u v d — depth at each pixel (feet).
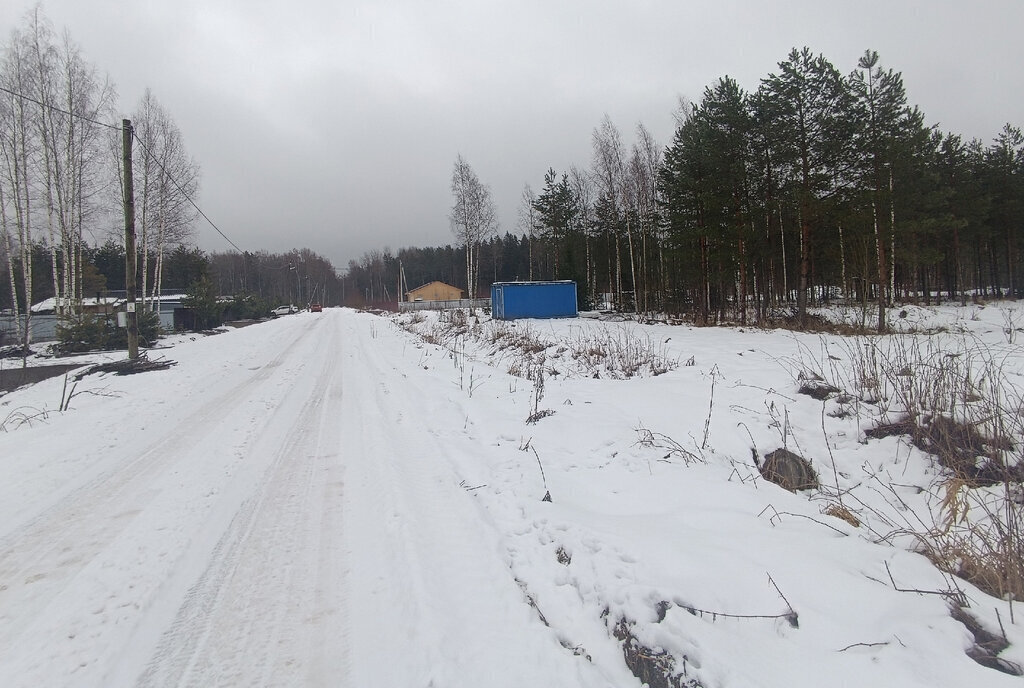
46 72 66.49
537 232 148.97
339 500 14.28
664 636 7.81
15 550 11.62
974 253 125.80
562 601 9.19
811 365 26.76
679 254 80.84
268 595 9.84
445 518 12.77
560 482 14.74
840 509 12.19
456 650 8.07
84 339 59.88
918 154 78.07
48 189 65.21
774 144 66.74
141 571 10.69
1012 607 8.53
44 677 7.72
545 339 50.65
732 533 10.85
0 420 24.86
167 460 18.01
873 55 60.64
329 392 30.83
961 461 14.05
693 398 22.07
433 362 41.42
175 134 85.76
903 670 6.84
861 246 63.52
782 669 7.08
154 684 7.61
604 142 107.55
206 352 54.75
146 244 79.20
